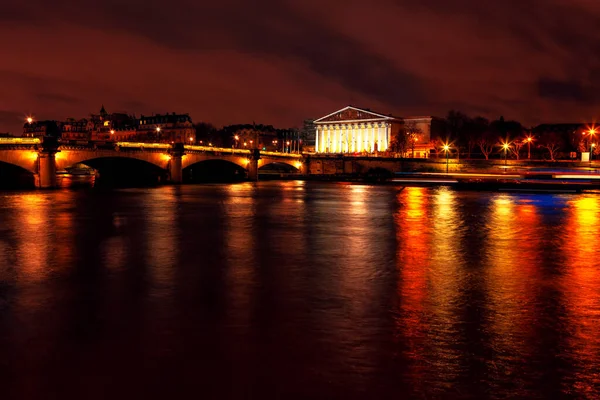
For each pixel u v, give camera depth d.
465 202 70.50
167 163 108.69
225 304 19.89
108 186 101.44
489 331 16.83
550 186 95.06
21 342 15.91
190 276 24.56
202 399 12.39
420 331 16.80
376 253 31.00
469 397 12.47
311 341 15.90
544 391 12.75
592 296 21.19
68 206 59.72
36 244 33.78
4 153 79.31
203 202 67.44
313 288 22.34
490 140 194.12
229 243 34.56
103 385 13.10
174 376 13.55
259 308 19.34
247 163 134.62
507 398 12.42
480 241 36.12
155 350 15.24
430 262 28.31
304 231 40.75
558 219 50.16
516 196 82.00
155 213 53.38
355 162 165.62
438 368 13.98
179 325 17.39
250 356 14.79
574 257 30.12
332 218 50.06
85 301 20.31
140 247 32.75
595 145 171.62
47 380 13.36
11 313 18.73
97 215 51.00
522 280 24.05
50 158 83.81
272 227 43.09
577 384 13.09
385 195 84.25
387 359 14.56
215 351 15.16
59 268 26.27
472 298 20.84
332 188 104.50
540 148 192.50
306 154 164.50
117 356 14.80
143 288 22.28
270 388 12.91
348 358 14.65
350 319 18.05
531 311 19.05
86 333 16.67
